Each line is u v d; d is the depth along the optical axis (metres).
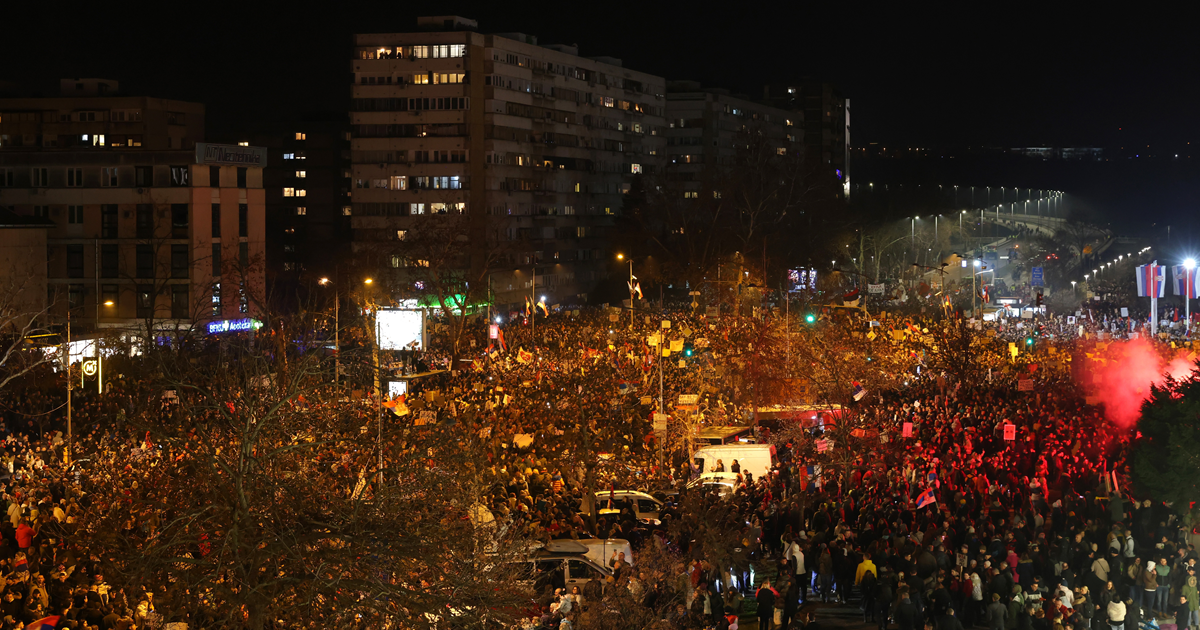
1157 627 25.38
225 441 20.44
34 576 20.34
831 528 30.92
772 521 31.95
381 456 22.92
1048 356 66.69
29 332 53.03
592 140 155.75
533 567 23.19
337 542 18.11
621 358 55.72
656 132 177.00
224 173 91.38
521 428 38.56
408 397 36.94
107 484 23.56
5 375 48.31
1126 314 94.12
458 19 133.25
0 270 80.38
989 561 24.88
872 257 142.25
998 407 49.66
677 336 56.47
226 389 24.38
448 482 21.16
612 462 38.62
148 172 88.69
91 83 151.00
